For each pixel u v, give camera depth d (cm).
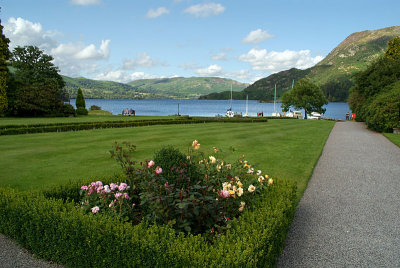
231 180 419
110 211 380
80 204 438
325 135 1775
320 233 453
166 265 273
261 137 1620
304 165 915
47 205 392
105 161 932
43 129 1784
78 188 506
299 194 647
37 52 4916
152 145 1262
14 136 1558
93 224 332
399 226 480
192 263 264
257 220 348
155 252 281
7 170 814
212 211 351
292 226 479
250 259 269
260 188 471
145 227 333
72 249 336
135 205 447
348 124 2964
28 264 356
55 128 1841
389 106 1862
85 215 352
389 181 753
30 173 783
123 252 298
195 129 2019
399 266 361
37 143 1310
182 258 268
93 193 414
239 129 2069
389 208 561
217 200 361
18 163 902
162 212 338
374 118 1972
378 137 1688
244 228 329
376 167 910
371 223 492
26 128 1714
